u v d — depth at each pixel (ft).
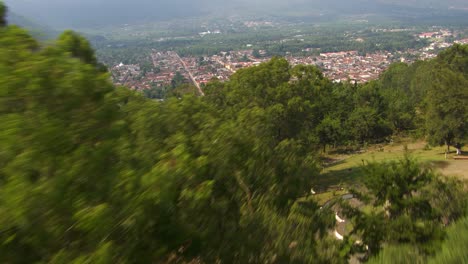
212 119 31.89
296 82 103.30
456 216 37.91
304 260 23.27
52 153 14.60
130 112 26.20
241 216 22.34
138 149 19.17
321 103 117.08
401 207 39.52
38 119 14.97
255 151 28.17
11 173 13.55
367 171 43.73
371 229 37.04
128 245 14.92
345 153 158.40
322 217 29.55
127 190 15.24
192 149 25.11
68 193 14.12
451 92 114.42
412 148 151.12
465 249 25.34
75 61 17.71
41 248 13.26
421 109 163.63
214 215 20.52
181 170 17.71
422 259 27.30
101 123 17.26
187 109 34.37
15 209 12.49
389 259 29.01
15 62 16.47
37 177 14.11
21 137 14.19
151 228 16.47
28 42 18.44
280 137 99.71
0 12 21.80
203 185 18.52
